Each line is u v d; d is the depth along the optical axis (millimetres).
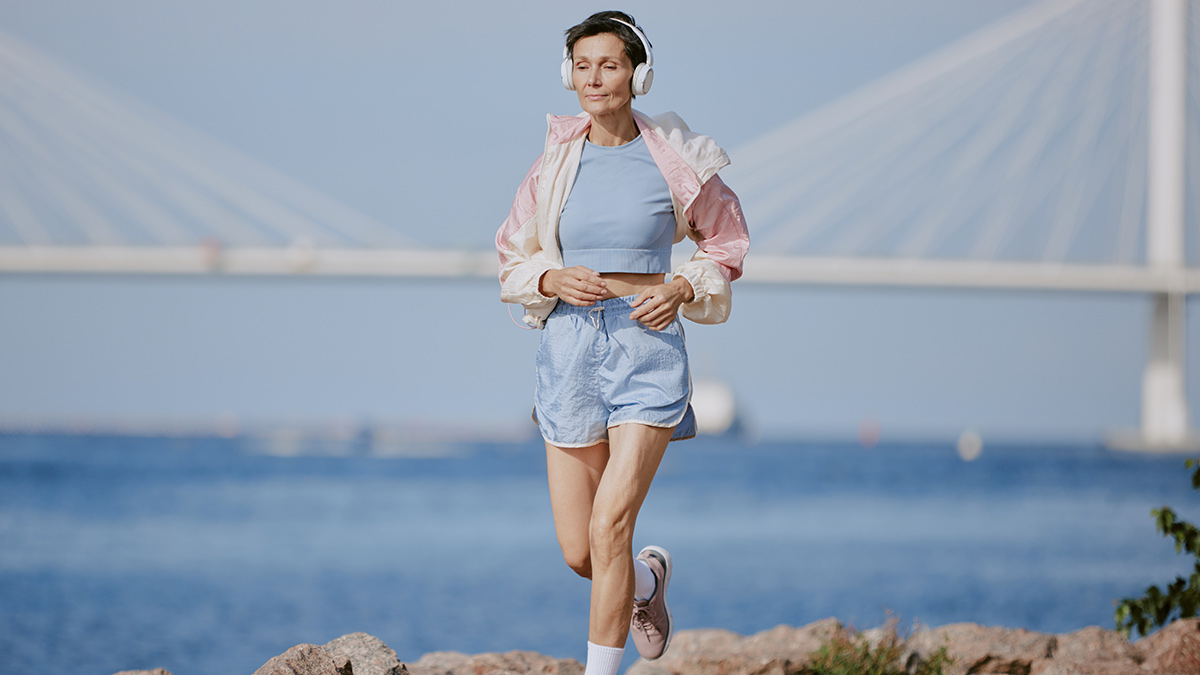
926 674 3547
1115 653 3691
